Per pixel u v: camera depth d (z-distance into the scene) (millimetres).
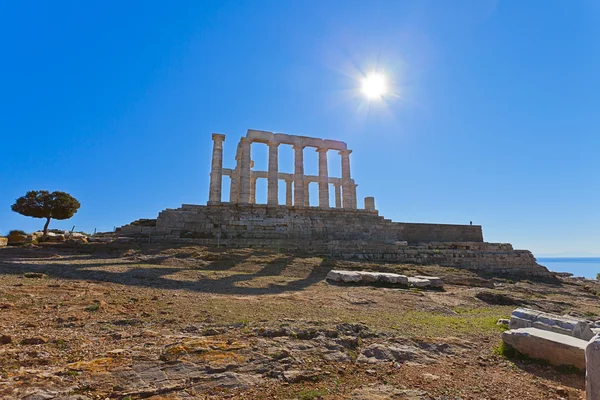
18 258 19734
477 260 31000
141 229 29844
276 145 38844
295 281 18219
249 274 19188
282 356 6848
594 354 4742
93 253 23328
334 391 5695
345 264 24078
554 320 8992
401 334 9094
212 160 36500
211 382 5684
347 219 36156
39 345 6789
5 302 9547
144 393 5191
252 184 47219
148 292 12641
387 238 36688
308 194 49969
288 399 5312
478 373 6918
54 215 32000
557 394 6086
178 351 6672
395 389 5887
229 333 8094
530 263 32562
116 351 6609
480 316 13328
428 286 19234
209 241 28703
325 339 8016
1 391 4812
